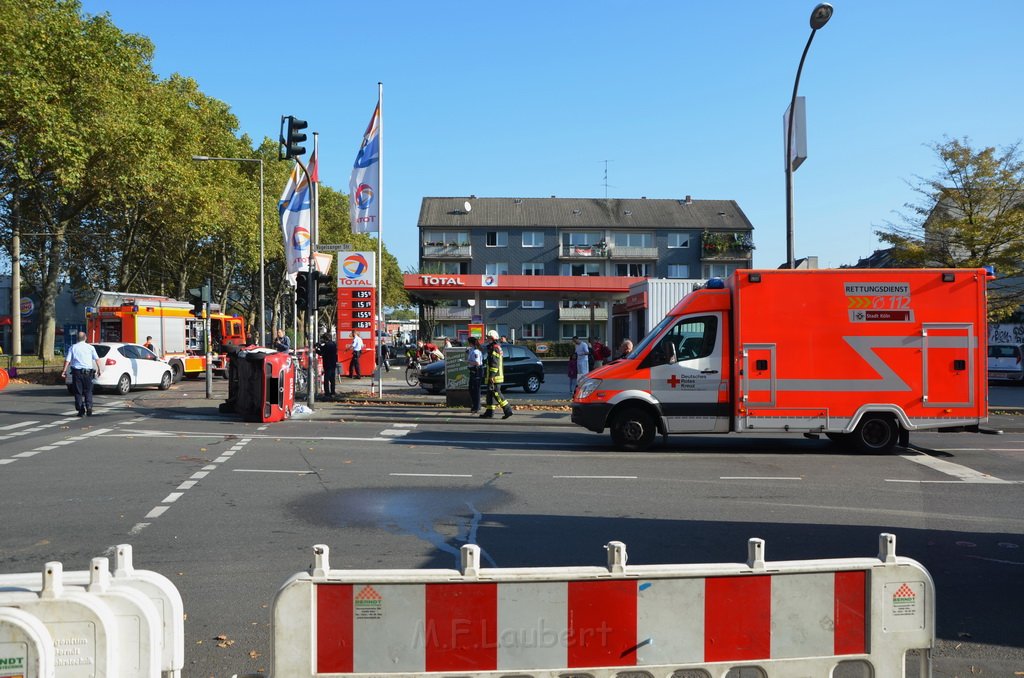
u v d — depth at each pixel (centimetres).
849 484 1071
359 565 667
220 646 498
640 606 310
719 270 7800
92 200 3944
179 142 3984
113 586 306
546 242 7725
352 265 3152
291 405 1873
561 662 306
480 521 835
